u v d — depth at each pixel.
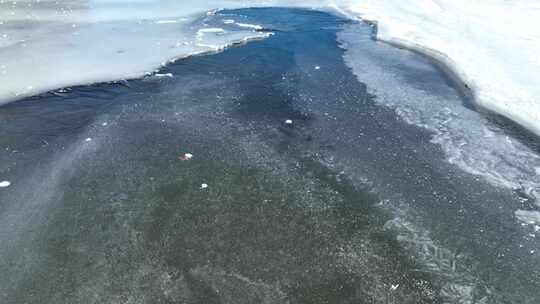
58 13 21.28
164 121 12.22
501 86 13.78
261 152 10.94
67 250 7.90
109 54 16.52
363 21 21.78
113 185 9.59
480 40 17.61
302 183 9.83
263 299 7.02
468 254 8.02
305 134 11.81
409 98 13.91
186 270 7.54
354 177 10.09
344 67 16.25
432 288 7.30
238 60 16.61
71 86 13.95
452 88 14.67
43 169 10.06
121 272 7.48
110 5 23.17
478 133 11.93
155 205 9.02
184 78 14.93
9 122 11.88
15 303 6.91
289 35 19.56
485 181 10.02
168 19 21.05
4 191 9.30
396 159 10.79
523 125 12.10
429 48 17.17
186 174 10.00
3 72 14.54
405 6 23.31
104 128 11.76
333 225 8.63
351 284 7.34
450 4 22.98
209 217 8.74
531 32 18.28
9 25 19.25
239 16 22.06
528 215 9.02
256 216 8.80
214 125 12.10
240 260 7.77
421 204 9.27
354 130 12.05
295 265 7.69
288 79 15.09
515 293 7.26
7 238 8.12
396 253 7.99
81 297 7.02
